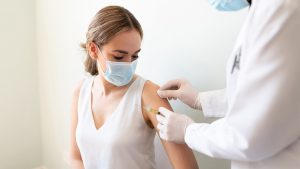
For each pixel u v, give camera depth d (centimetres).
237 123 69
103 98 122
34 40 235
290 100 62
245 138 68
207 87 124
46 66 230
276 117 63
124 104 115
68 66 203
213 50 118
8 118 236
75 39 191
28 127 249
